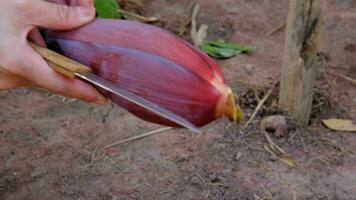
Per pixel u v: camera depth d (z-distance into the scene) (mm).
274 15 2438
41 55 796
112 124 1821
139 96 789
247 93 1912
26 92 1994
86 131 1792
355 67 2100
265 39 2285
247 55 2182
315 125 1789
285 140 1719
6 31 791
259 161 1646
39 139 1764
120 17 2367
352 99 1920
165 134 1769
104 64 802
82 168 1641
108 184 1580
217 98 776
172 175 1604
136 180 1591
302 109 1748
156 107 754
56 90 802
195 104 779
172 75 782
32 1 797
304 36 1642
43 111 1896
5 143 1747
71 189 1568
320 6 1628
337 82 2008
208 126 1789
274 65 2111
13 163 1667
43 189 1572
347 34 2301
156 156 1678
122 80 795
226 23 2385
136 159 1670
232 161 1651
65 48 821
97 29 817
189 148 1705
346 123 1792
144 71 788
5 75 816
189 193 1542
